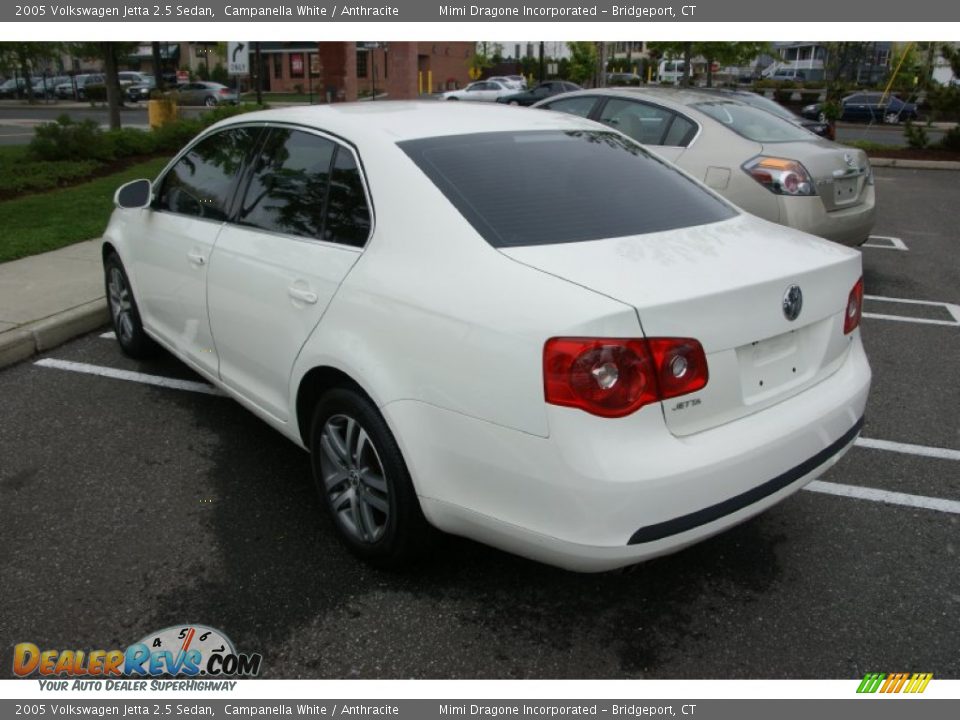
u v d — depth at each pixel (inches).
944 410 186.4
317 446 128.0
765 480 102.3
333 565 125.7
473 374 98.9
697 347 95.3
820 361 114.2
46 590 119.1
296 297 125.6
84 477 151.3
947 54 755.4
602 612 116.0
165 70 2481.5
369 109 143.2
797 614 115.9
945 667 106.3
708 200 134.0
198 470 154.6
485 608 116.4
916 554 129.9
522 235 108.2
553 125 141.8
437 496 106.3
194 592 119.1
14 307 233.3
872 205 279.0
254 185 145.4
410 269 109.8
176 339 172.1
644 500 91.9
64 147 498.0
